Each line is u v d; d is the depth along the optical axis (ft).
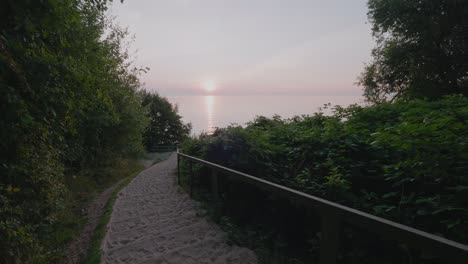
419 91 39.27
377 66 48.14
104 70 18.30
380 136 8.38
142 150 51.31
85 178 23.93
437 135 7.20
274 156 12.70
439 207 6.23
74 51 12.30
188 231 11.43
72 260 9.84
